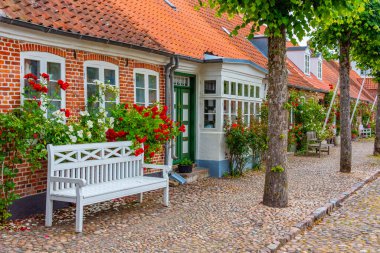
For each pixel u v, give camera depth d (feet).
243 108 45.96
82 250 18.75
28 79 23.81
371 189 37.99
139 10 41.42
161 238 20.88
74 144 24.63
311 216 25.67
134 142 28.78
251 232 22.12
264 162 51.42
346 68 46.06
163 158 36.99
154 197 30.89
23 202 24.08
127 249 19.10
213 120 41.73
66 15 28.40
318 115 70.03
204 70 41.52
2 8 23.02
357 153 70.08
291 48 83.51
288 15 26.91
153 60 34.83
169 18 45.44
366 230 23.84
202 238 21.02
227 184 37.19
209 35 50.44
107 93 30.32
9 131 22.41
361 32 44.42
